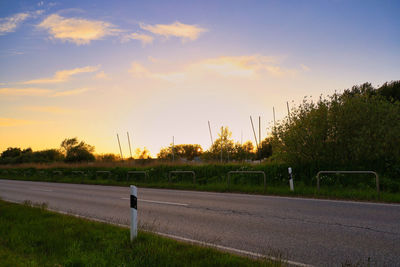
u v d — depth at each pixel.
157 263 4.12
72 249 4.86
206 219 7.59
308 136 13.44
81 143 50.59
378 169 12.33
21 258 4.57
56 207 10.58
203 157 35.03
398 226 6.27
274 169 14.84
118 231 6.04
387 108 12.86
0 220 7.57
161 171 21.56
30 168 38.94
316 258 4.53
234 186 14.27
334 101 13.45
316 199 10.35
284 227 6.50
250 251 4.93
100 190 16.75
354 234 5.77
